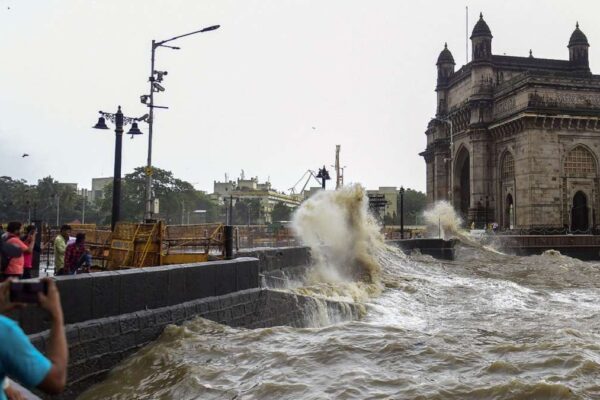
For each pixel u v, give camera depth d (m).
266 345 9.83
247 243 33.19
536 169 67.75
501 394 7.14
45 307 3.15
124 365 9.16
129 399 7.93
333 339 9.91
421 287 24.77
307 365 8.63
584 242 58.78
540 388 7.18
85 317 8.86
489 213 76.00
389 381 7.79
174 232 18.39
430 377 8.05
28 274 13.87
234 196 146.25
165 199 108.69
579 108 68.69
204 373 8.44
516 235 60.25
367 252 29.98
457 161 85.19
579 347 9.64
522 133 69.31
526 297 22.81
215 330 10.83
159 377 8.61
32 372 2.94
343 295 20.17
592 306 20.83
